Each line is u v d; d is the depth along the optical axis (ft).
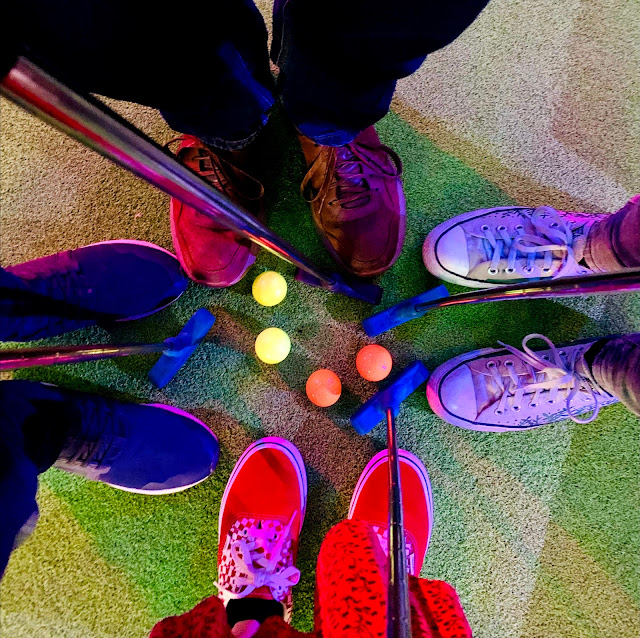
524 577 2.46
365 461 2.47
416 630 1.59
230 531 2.37
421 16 1.44
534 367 2.42
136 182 2.53
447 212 2.57
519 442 2.50
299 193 2.55
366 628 1.56
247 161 2.47
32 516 1.72
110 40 1.49
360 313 2.51
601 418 2.51
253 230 1.67
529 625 2.45
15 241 2.52
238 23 1.71
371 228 2.38
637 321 2.53
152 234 2.53
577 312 2.53
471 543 2.47
